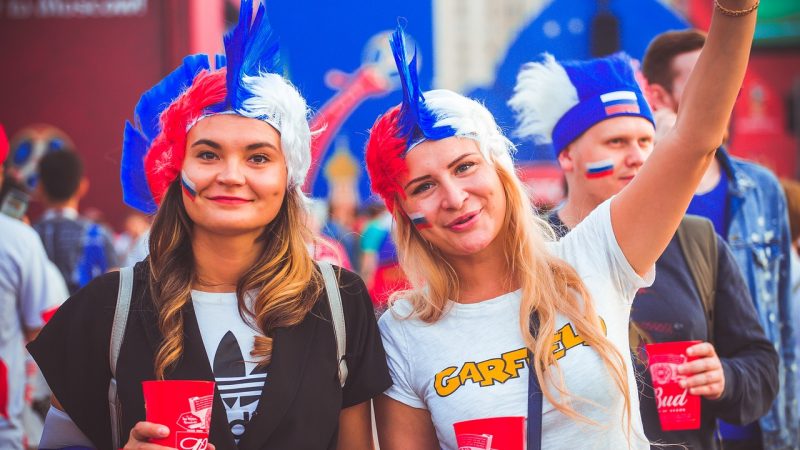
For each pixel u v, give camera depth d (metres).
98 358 2.38
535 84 3.39
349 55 10.62
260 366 2.39
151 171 2.56
